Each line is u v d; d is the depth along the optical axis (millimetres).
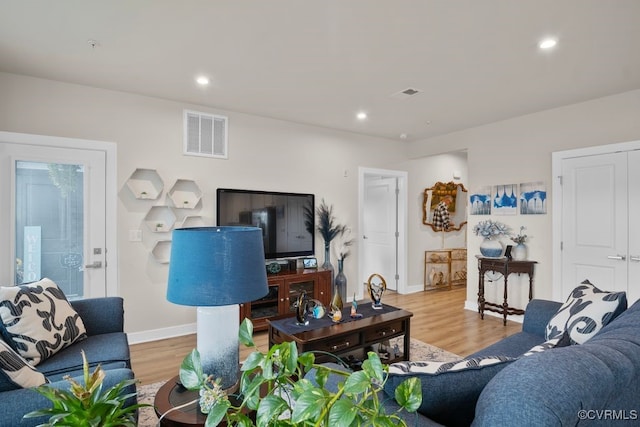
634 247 3312
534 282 4051
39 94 3061
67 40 2434
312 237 4562
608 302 1856
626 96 3391
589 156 3613
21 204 3016
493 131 4480
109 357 1948
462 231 6500
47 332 1928
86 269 3264
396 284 5789
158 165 3590
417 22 2207
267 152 4277
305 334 2410
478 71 2930
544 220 3971
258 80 3137
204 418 1257
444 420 1097
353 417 579
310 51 2594
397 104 3768
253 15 2137
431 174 6051
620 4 2002
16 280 2986
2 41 2447
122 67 2863
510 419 766
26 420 1146
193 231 1403
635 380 976
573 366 846
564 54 2623
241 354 3236
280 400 688
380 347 3002
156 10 2084
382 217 6066
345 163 4957
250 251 1403
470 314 4484
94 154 3287
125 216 3434
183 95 3514
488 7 2045
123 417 1149
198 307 1433
